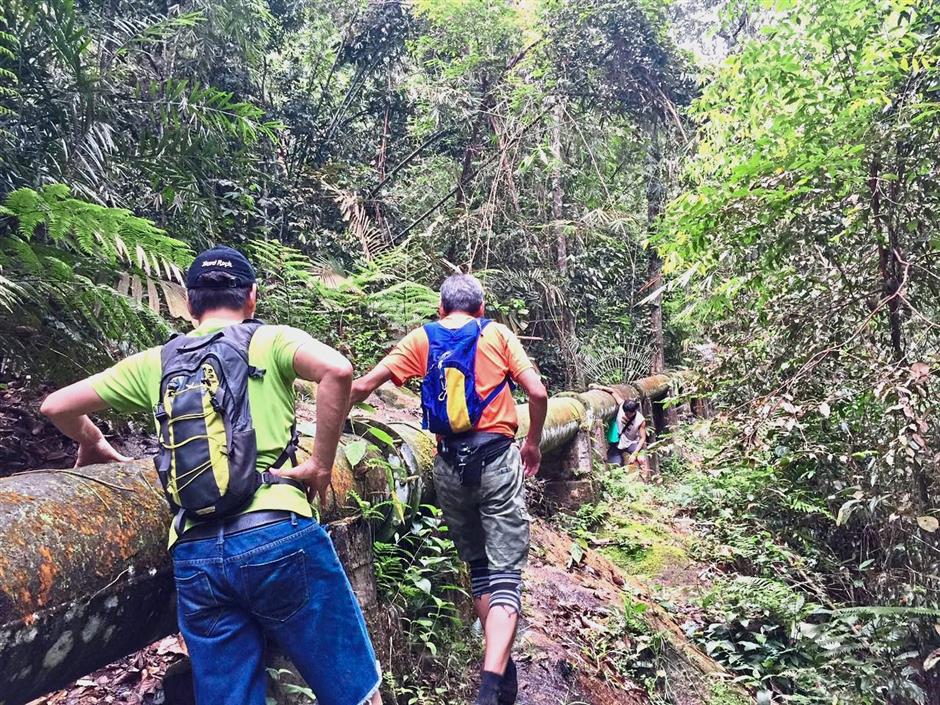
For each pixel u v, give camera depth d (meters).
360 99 11.48
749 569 5.50
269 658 2.48
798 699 3.96
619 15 9.95
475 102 10.11
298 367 1.85
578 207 10.72
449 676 3.02
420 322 6.71
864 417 4.31
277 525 1.76
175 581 1.90
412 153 11.15
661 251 4.57
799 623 4.37
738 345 4.77
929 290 4.15
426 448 3.40
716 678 4.10
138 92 4.66
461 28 10.02
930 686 3.98
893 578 4.16
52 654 1.69
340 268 8.59
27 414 3.46
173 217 5.01
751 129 4.95
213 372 1.78
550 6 10.11
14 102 3.92
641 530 5.91
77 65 4.02
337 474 2.67
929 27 4.24
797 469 5.63
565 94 9.91
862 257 4.23
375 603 2.71
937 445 3.66
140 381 1.86
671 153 10.64
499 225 9.78
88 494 1.88
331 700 1.86
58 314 3.28
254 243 6.16
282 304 6.06
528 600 3.98
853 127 3.84
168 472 1.74
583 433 6.21
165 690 2.56
